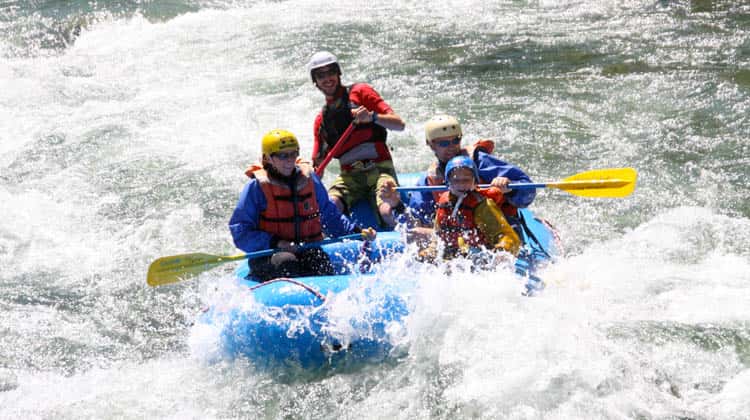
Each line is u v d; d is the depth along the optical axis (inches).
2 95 871.1
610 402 350.0
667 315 413.1
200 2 1213.1
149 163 693.3
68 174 679.1
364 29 1048.8
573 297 418.6
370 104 508.1
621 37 958.4
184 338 449.4
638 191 598.9
